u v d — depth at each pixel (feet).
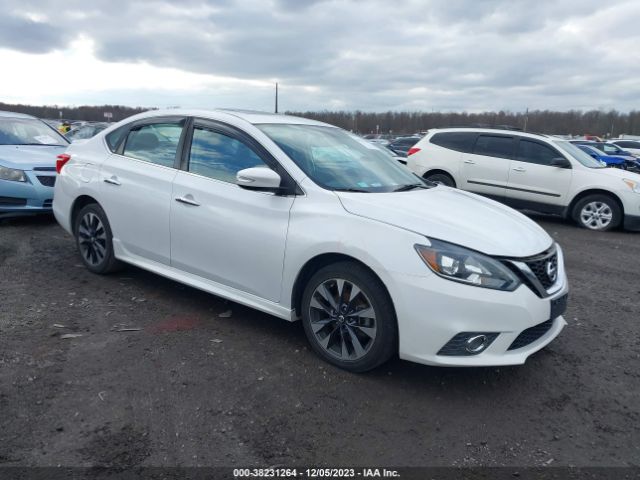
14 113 29.78
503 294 10.20
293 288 12.04
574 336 14.49
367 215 11.19
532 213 38.42
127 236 15.55
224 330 13.53
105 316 14.10
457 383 11.43
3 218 25.55
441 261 10.28
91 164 16.63
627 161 79.00
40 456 8.50
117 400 10.16
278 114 15.85
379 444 9.27
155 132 15.43
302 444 9.16
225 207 13.03
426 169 36.37
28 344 12.23
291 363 11.93
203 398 10.39
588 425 10.18
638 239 29.81
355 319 11.28
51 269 17.83
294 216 11.93
